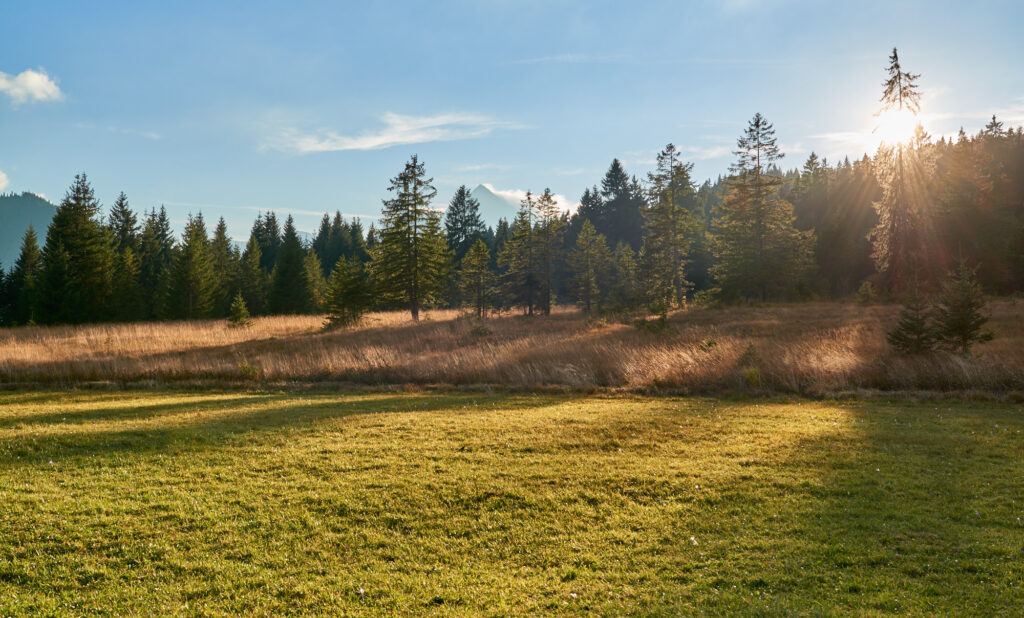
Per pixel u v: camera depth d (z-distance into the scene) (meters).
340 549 4.64
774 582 4.10
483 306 58.22
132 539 4.70
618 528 5.10
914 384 13.27
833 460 7.12
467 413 10.36
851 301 35.53
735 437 8.37
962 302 14.15
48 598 3.79
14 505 5.28
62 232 46.22
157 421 9.37
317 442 7.88
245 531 4.92
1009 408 10.95
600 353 17.97
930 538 4.80
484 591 4.01
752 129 45.84
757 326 24.30
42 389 15.56
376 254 46.19
